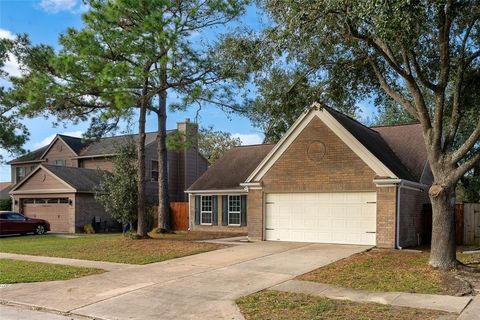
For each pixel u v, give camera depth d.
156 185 36.03
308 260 13.84
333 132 17.89
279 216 19.22
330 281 10.75
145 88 18.94
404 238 17.09
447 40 11.94
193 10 18.08
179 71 18.91
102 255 15.94
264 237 19.47
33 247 18.94
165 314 8.36
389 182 16.52
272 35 12.62
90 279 11.63
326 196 18.14
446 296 9.16
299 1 11.23
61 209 31.33
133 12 17.20
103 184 25.52
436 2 9.79
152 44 17.09
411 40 10.35
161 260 14.52
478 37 13.30
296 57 14.13
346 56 14.81
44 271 12.82
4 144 29.11
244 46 13.92
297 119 18.75
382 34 9.85
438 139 12.02
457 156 11.70
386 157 17.88
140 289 10.35
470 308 8.28
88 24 16.89
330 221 18.02
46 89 17.47
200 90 18.98
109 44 17.20
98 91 17.88
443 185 11.83
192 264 13.59
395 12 9.36
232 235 23.59
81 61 17.02
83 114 21.17
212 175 27.84
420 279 10.70
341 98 16.12
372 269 12.07
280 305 8.67
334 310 8.23
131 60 18.00
